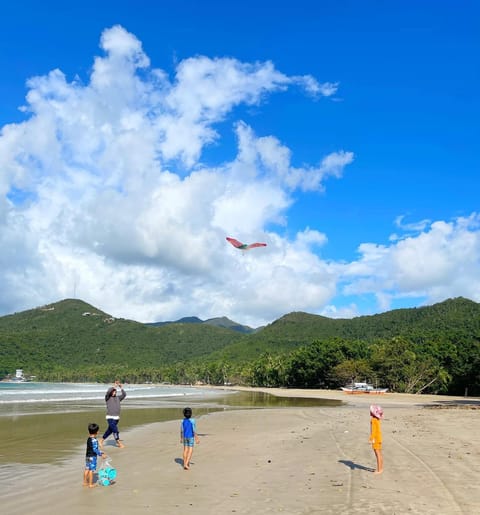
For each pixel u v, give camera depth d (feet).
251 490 40.93
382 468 47.73
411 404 198.90
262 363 515.91
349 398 263.08
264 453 60.95
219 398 250.57
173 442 72.59
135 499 38.52
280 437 77.61
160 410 147.43
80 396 236.84
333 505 35.27
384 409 151.23
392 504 34.91
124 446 68.39
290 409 158.92
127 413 134.21
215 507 35.86
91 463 43.78
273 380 483.51
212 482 44.42
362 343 427.33
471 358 297.74
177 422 105.70
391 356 359.05
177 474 48.21
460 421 97.09
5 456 60.29
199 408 162.20
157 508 35.83
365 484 41.22
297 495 38.65
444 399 251.19
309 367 416.05
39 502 37.88
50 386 551.59
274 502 36.78
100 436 80.48
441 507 33.76
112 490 41.68
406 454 54.95
